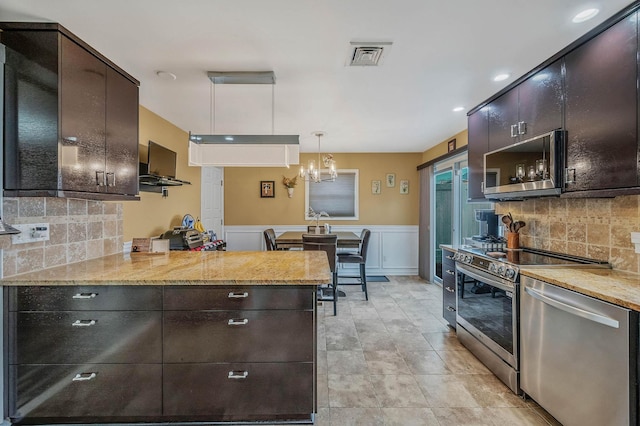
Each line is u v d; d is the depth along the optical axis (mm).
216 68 2395
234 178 5949
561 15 1739
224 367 1728
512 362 2090
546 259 2303
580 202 2229
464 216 4477
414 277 5676
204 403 1729
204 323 1717
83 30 1891
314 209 5941
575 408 1586
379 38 1981
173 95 2943
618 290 1490
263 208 5953
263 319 1724
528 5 1652
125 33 1928
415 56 2209
